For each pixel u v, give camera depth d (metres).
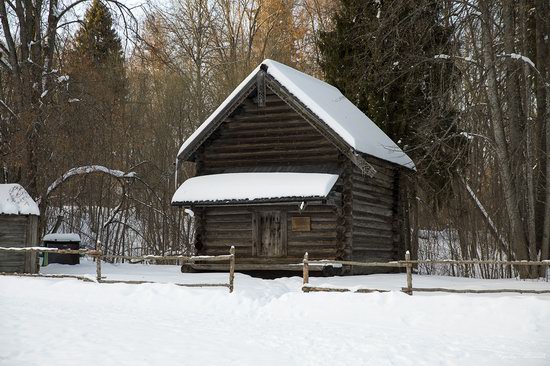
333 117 22.09
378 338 11.95
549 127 23.17
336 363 9.74
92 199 43.91
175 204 23.03
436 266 34.50
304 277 16.41
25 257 23.48
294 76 24.41
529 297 14.16
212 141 24.94
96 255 18.59
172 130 45.72
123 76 43.16
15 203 23.47
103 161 37.91
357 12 29.72
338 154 22.73
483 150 36.34
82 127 29.94
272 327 13.16
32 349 10.30
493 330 12.89
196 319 14.11
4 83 33.06
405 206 30.33
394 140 29.44
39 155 28.36
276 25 45.97
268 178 22.50
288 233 22.91
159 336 11.79
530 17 26.67
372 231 24.67
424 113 28.44
